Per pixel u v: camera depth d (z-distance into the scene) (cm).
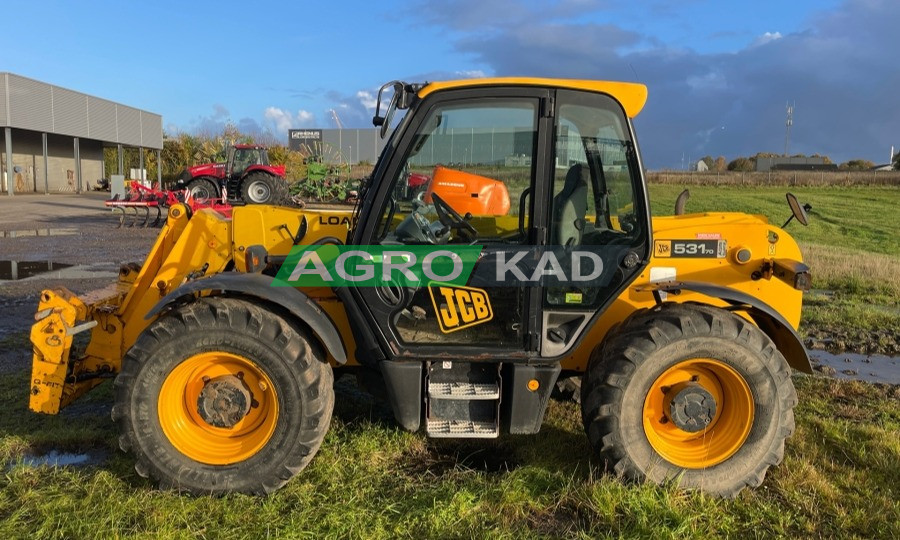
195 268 389
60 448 373
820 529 304
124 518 299
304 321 330
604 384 327
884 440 388
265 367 316
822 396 488
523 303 331
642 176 332
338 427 401
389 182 327
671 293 361
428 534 292
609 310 371
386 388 334
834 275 994
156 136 4322
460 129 326
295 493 321
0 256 1084
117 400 318
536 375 329
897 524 301
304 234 377
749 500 327
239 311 316
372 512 307
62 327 348
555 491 329
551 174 324
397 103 325
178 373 321
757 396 327
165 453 318
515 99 321
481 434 327
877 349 634
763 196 3044
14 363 520
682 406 333
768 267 371
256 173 1908
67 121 3475
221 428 329
